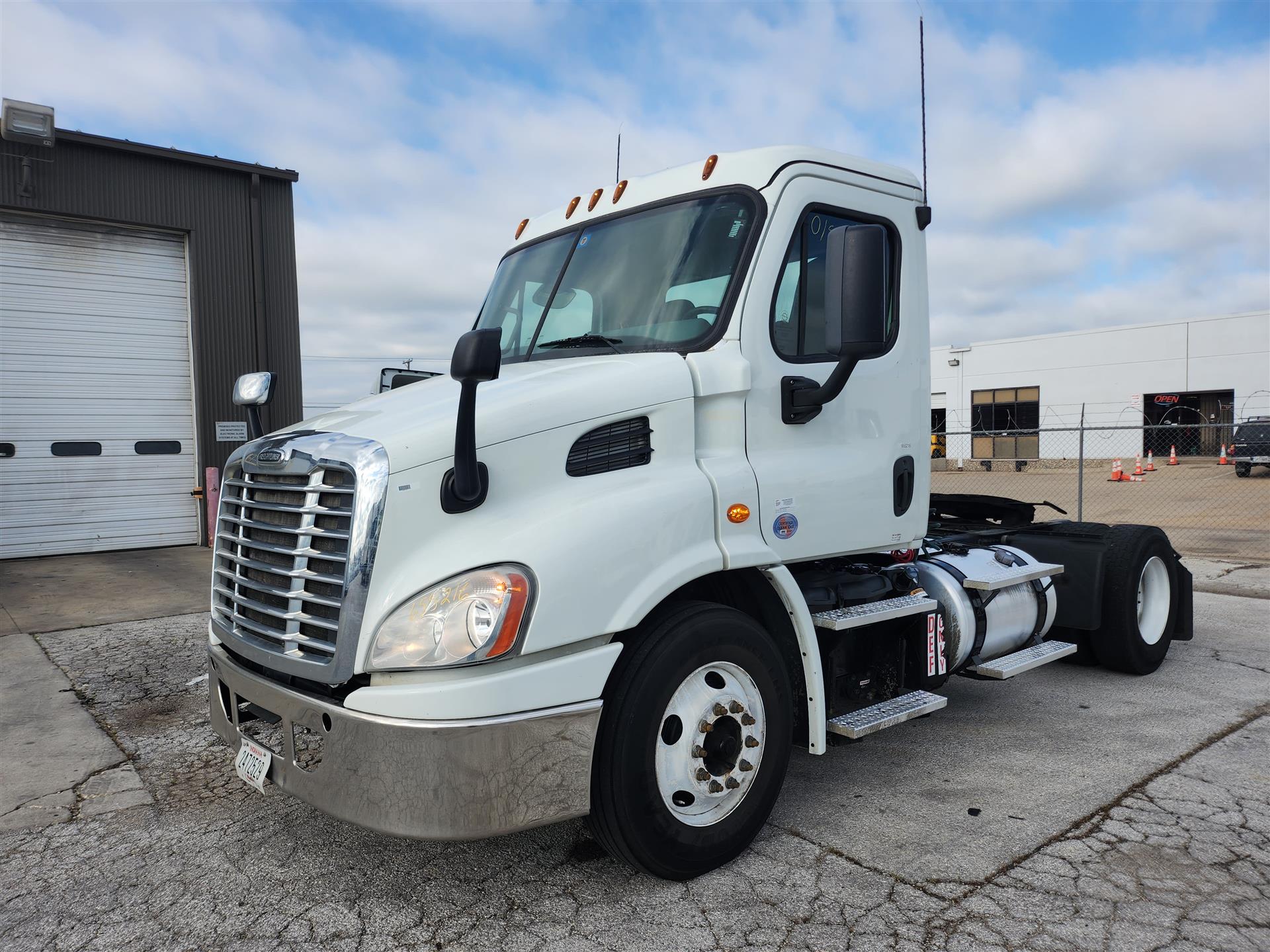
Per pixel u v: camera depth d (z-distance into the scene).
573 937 2.72
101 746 4.62
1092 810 3.59
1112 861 3.15
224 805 3.84
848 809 3.64
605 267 3.81
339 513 2.64
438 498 2.69
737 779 3.15
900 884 3.01
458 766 2.51
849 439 3.71
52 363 12.37
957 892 2.95
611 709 2.85
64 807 3.85
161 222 12.91
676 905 2.89
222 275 13.48
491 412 2.79
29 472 12.21
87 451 12.65
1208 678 5.58
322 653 2.67
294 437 2.91
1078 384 34.56
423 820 2.51
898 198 3.98
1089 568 5.47
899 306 3.95
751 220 3.43
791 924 2.77
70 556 12.31
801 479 3.45
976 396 37.38
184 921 2.88
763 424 3.38
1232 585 8.62
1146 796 3.72
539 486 2.86
